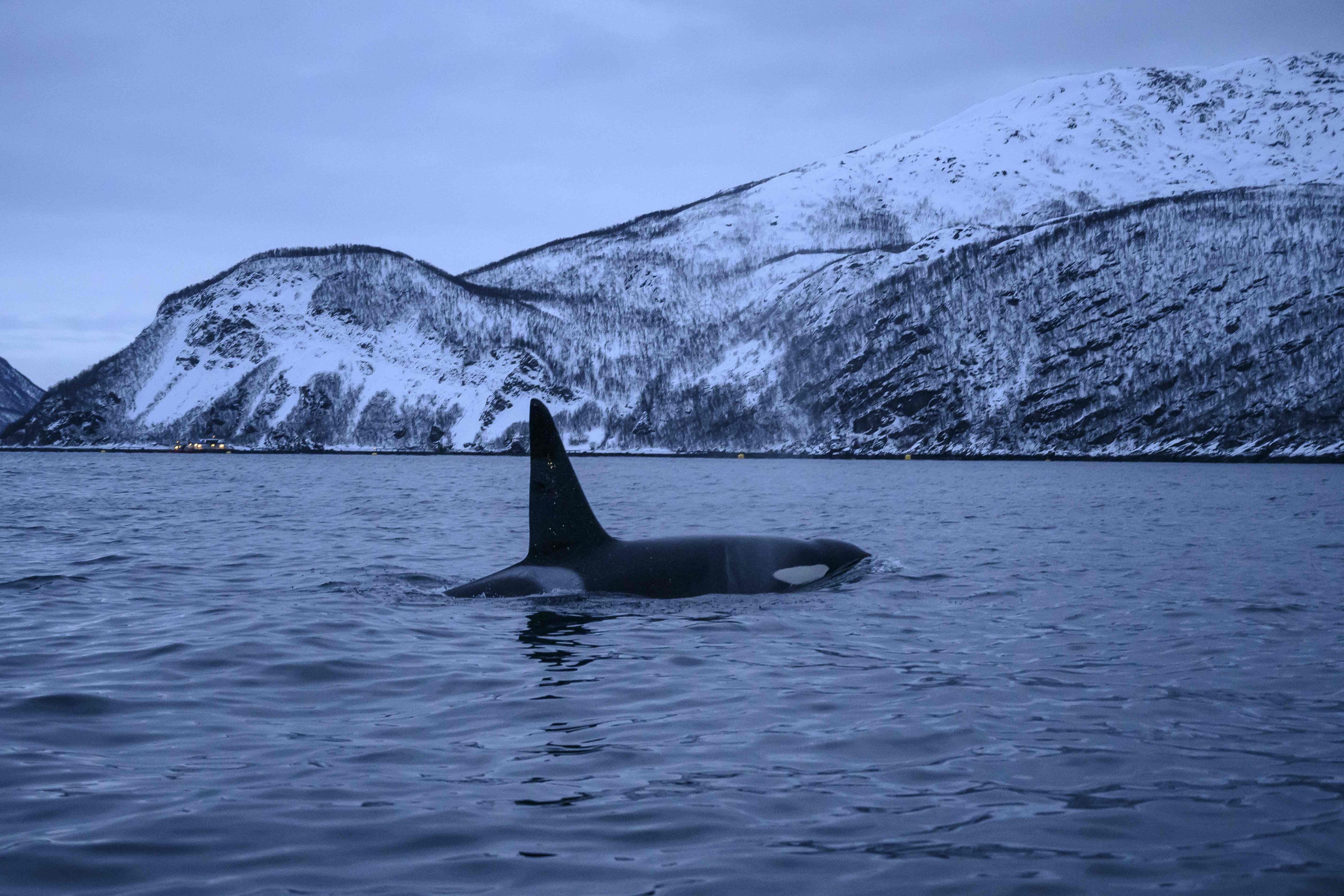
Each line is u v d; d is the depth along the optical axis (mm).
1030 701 8883
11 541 25062
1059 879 5223
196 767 7125
